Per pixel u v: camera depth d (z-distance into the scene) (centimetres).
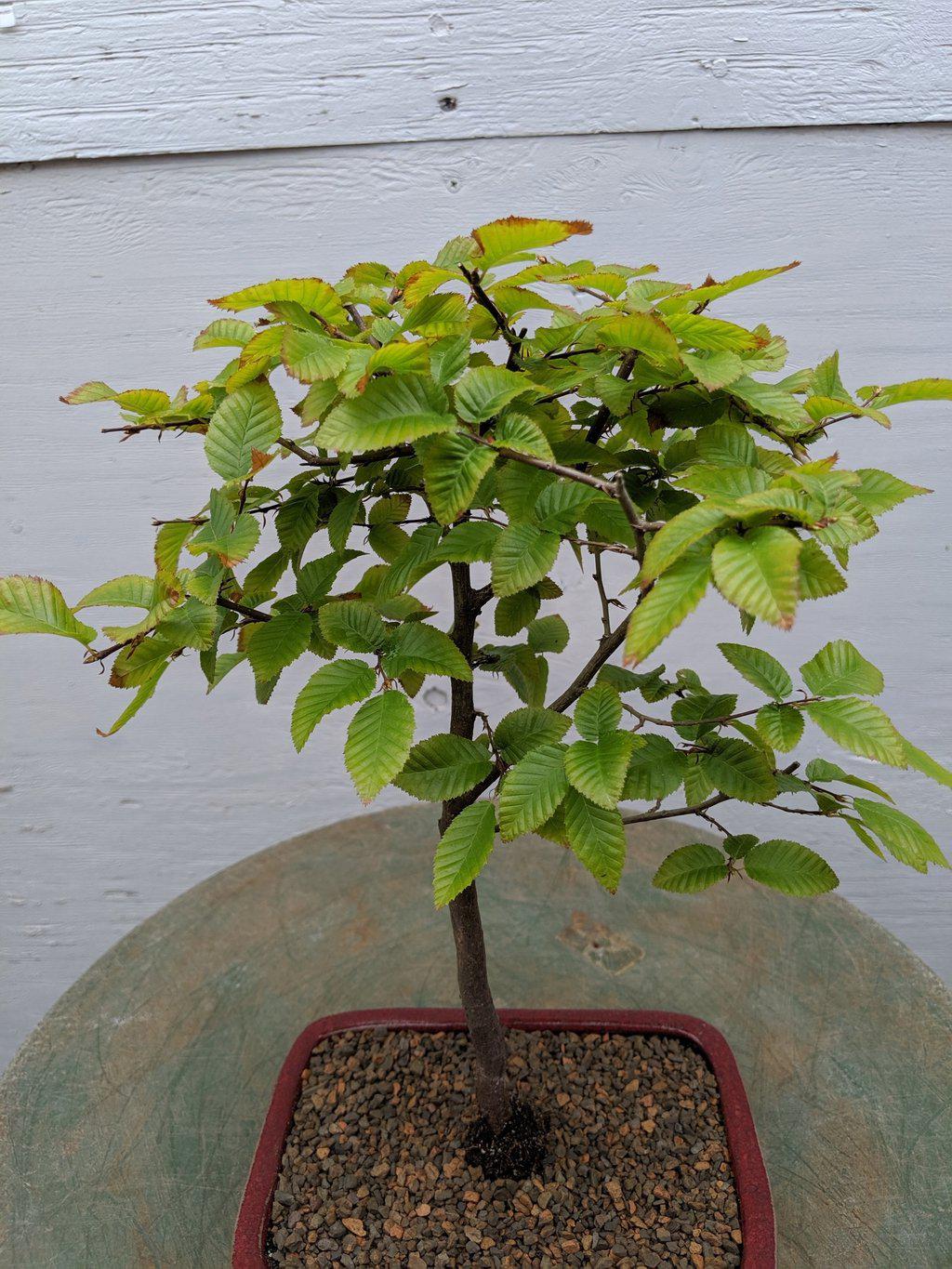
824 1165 76
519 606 69
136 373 133
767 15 113
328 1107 82
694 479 50
